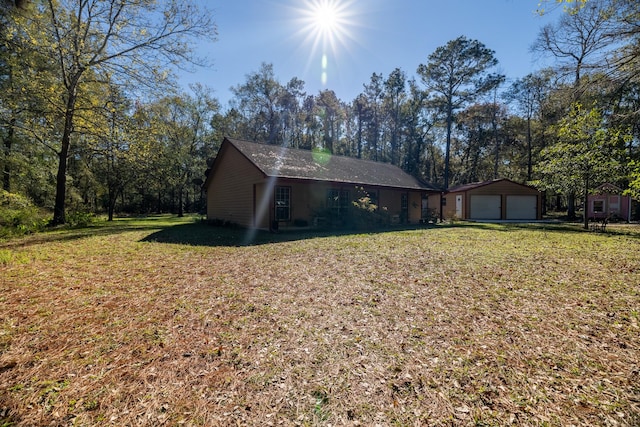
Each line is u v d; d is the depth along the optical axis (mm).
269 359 2553
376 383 2240
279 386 2197
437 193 19125
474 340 2910
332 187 14648
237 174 14430
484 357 2605
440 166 39156
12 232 10445
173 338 2920
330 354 2637
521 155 31047
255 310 3623
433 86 28562
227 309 3654
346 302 3891
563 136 13398
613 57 7555
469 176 36719
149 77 13766
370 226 14516
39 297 4062
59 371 2367
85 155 17453
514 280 4883
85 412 1926
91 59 13062
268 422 1848
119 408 1964
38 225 11984
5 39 10586
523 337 2971
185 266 5855
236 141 14516
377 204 16625
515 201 22469
